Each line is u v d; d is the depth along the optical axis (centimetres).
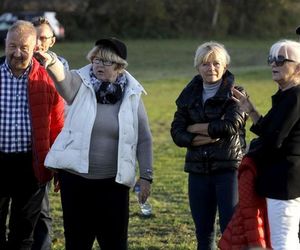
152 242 1608
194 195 1322
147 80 5691
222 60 1292
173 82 5541
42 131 1300
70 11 9494
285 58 1156
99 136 1221
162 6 9700
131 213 1848
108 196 1237
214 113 1291
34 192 1328
